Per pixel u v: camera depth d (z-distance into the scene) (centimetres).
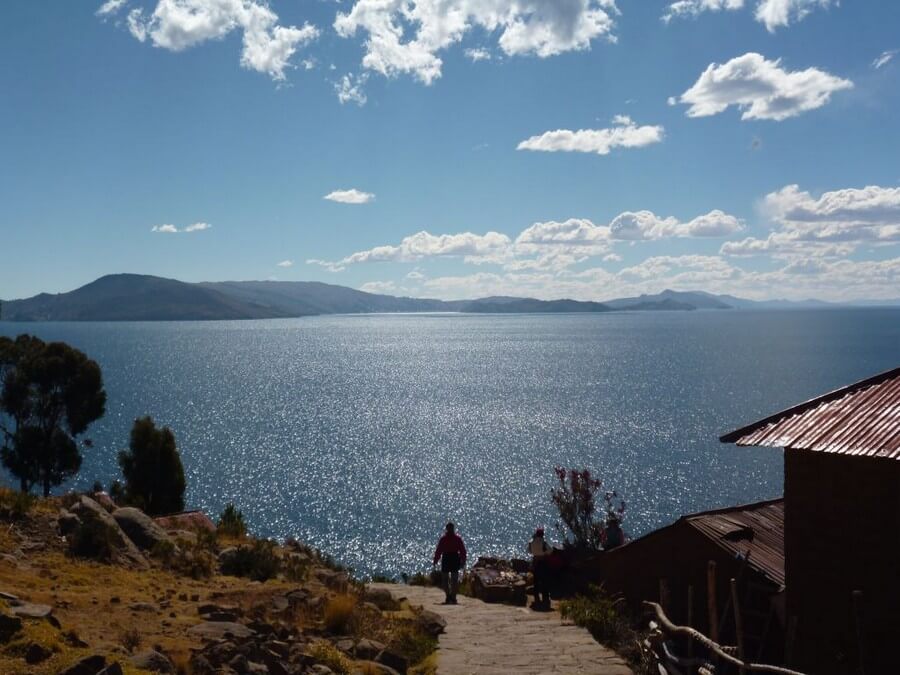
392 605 1480
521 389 12312
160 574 1351
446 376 14838
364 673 1001
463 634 1362
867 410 1405
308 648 1027
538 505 5212
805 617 1408
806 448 1339
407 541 4494
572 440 7588
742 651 1277
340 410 10169
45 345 4956
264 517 4984
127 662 806
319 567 1788
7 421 6950
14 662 741
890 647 1297
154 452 3441
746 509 2027
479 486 5762
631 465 6334
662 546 1873
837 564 1366
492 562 2397
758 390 11344
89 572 1243
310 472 6288
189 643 938
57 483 4956
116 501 2683
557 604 1894
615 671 1130
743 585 1656
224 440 7831
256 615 1147
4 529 1397
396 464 6588
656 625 1206
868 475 1331
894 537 1297
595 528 2728
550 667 1139
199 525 2009
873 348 19900
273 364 18275
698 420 8719
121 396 11819
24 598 1002
